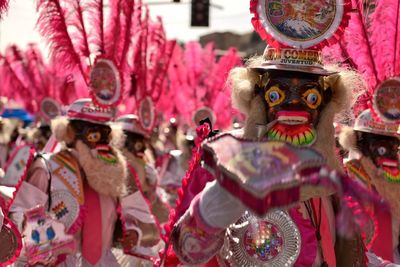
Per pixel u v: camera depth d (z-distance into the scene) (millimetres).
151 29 9281
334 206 3971
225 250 3789
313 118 3871
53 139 8117
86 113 6691
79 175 6500
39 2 6840
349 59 5340
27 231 6207
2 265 5078
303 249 3740
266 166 2891
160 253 3770
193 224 3369
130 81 8719
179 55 13352
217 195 3229
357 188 2551
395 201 5980
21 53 13359
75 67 6922
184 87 13133
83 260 6477
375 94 5578
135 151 9352
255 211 2822
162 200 9773
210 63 13258
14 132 14898
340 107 4020
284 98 3842
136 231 6777
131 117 9367
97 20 6992
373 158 6121
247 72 4074
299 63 3893
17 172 11539
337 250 3967
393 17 5434
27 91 13234
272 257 3748
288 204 2805
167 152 13352
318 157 2877
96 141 6699
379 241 5836
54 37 6879
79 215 6426
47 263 6254
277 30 3936
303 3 3930
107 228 6598
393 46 5484
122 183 6691
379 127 6082
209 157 3215
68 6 6945
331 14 3941
